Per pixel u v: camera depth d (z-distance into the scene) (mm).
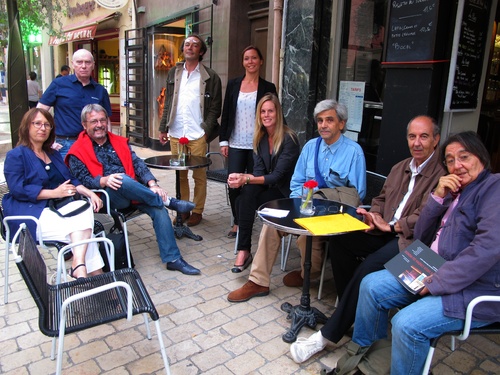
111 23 10266
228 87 4281
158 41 8469
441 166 2391
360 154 3049
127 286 1938
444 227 2131
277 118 3396
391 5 3727
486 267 1834
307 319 2734
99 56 12305
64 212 2951
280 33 5141
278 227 2379
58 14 13180
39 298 1857
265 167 3527
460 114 3904
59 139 4277
